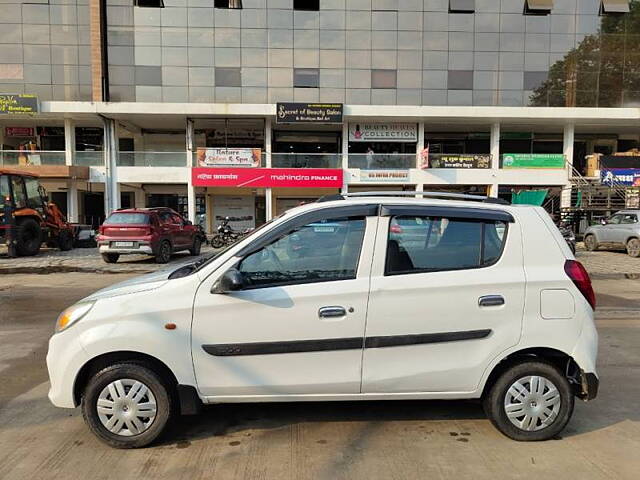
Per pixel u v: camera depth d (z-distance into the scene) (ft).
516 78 94.48
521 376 11.41
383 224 11.36
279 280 11.09
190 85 91.91
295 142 106.22
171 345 10.74
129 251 46.06
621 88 94.73
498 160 93.91
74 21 89.97
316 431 11.94
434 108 91.09
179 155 90.79
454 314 11.12
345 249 11.28
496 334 11.23
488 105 94.32
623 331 22.43
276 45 92.58
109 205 90.17
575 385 11.76
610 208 79.66
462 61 93.97
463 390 11.32
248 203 101.81
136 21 90.63
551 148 110.11
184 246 54.34
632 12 94.22
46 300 29.94
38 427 12.21
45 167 84.74
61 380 10.92
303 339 10.89
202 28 91.56
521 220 11.78
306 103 90.43
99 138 104.06
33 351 18.85
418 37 93.50
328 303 10.92
